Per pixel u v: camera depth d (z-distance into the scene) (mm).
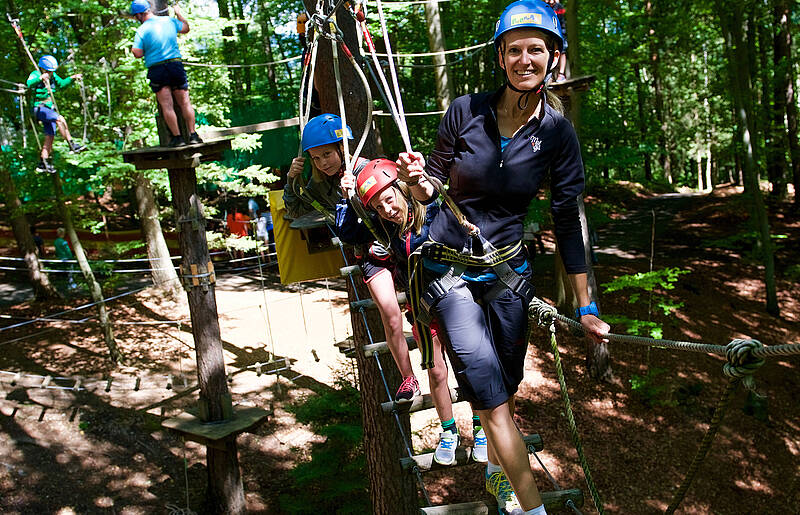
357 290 6602
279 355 14500
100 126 12938
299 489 10125
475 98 2463
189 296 9906
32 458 10938
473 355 2492
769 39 25641
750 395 14586
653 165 49656
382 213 3016
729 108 23531
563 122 2436
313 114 6953
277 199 8711
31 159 13445
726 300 18906
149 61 8266
